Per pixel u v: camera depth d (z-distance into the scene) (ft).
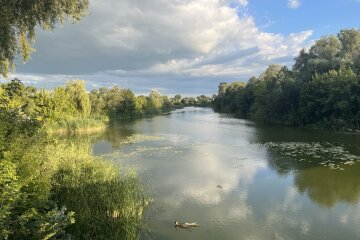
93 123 175.73
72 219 28.66
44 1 55.06
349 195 58.65
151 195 57.67
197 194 58.75
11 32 56.90
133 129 180.24
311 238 42.14
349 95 165.68
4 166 26.53
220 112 394.11
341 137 135.44
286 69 296.92
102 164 59.16
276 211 51.11
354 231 44.14
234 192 60.29
